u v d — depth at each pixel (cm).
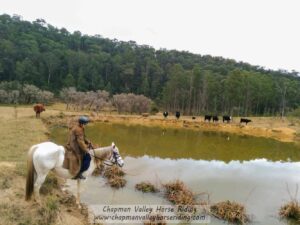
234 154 2472
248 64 15475
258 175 1798
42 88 8225
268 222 1095
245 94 7319
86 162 927
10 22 13225
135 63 9925
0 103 6462
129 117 4631
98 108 5978
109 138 2675
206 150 2538
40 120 3080
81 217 937
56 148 874
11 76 8381
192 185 1460
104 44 14412
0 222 738
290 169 2059
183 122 4628
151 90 8888
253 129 4425
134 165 1734
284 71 15462
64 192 1125
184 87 7512
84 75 9000
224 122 4953
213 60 14700
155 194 1254
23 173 1093
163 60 11962
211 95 7388
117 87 9238
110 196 1179
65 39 13462
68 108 6200
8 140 1742
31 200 895
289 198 1391
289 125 4997
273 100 8075
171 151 2327
